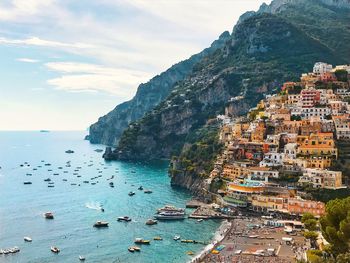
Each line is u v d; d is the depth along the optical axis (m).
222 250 193.75
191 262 179.88
